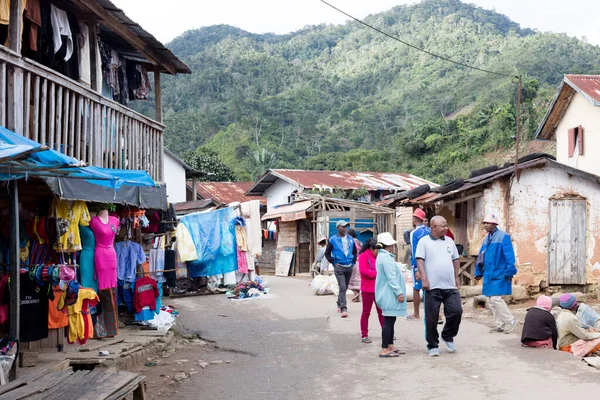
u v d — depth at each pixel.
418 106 84.56
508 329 9.64
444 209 16.38
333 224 22.20
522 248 14.75
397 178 34.31
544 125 24.12
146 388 6.81
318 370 7.46
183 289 16.64
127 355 7.83
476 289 13.95
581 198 14.89
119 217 10.09
